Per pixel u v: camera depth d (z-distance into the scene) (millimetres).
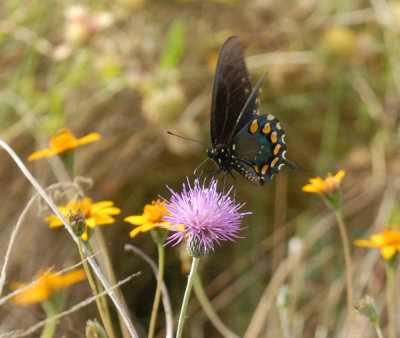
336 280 783
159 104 785
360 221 819
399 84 842
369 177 833
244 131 619
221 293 793
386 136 835
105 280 548
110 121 821
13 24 825
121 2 841
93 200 797
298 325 747
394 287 741
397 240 605
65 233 759
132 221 566
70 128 809
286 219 845
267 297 741
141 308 799
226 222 539
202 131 836
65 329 626
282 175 837
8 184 782
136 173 812
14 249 754
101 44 805
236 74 624
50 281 585
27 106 790
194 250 537
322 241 810
